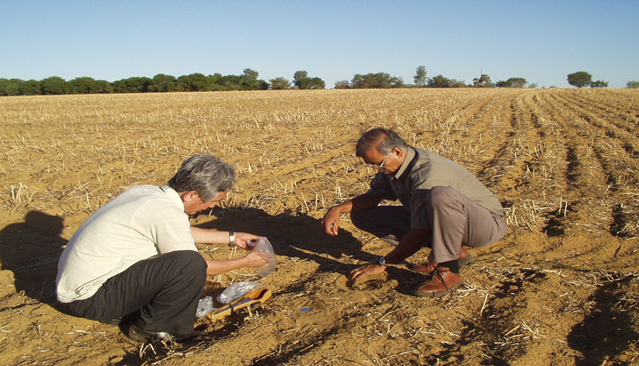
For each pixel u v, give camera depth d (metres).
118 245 2.72
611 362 2.50
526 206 5.41
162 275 2.73
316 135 11.81
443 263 3.35
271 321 3.12
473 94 36.88
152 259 2.77
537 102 25.09
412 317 3.08
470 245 3.47
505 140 10.72
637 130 11.90
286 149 9.73
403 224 3.89
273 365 2.62
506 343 2.76
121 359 2.79
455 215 3.13
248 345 2.84
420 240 3.34
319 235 4.91
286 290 3.66
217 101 29.67
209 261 3.09
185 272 2.74
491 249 4.36
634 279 3.46
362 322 3.03
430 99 28.98
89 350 2.88
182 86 75.62
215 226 5.21
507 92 41.94
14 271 4.00
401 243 3.39
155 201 2.74
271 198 6.12
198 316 3.26
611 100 26.98
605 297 3.27
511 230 4.72
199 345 2.84
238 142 10.76
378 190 3.87
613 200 5.54
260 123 14.74
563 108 20.17
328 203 5.90
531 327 2.90
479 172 7.46
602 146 9.25
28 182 6.97
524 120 14.48
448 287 3.35
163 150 9.70
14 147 10.06
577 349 2.71
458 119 15.00
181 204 2.86
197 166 2.77
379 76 89.44
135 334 2.94
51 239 4.86
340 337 2.86
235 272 3.99
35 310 3.29
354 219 4.03
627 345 2.61
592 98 29.58
